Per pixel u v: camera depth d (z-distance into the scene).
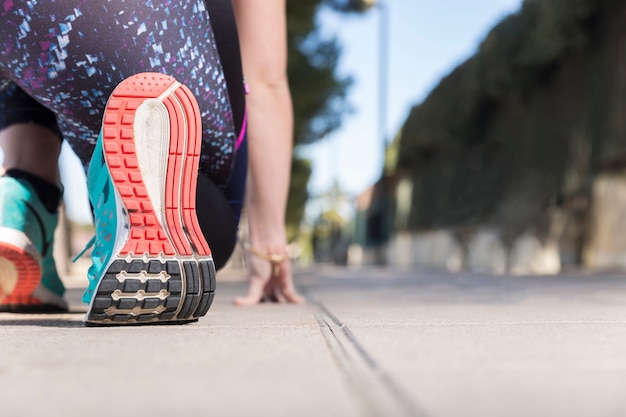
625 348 1.12
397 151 25.25
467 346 1.13
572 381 0.81
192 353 1.08
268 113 2.52
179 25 1.67
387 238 31.05
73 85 1.63
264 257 2.71
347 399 0.72
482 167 18.66
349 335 1.32
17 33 1.57
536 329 1.42
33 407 0.72
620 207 12.54
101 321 1.56
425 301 2.96
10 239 1.97
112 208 1.57
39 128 2.07
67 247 10.09
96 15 1.57
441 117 19.86
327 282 6.80
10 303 2.14
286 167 2.62
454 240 20.27
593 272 11.58
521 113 16.50
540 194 15.25
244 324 1.65
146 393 0.78
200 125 1.57
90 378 0.88
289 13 9.79
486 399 0.70
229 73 1.89
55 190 2.11
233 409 0.69
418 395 0.72
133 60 1.62
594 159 13.43
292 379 0.84
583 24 13.54
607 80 13.04
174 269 1.54
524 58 15.12
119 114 1.52
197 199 1.79
